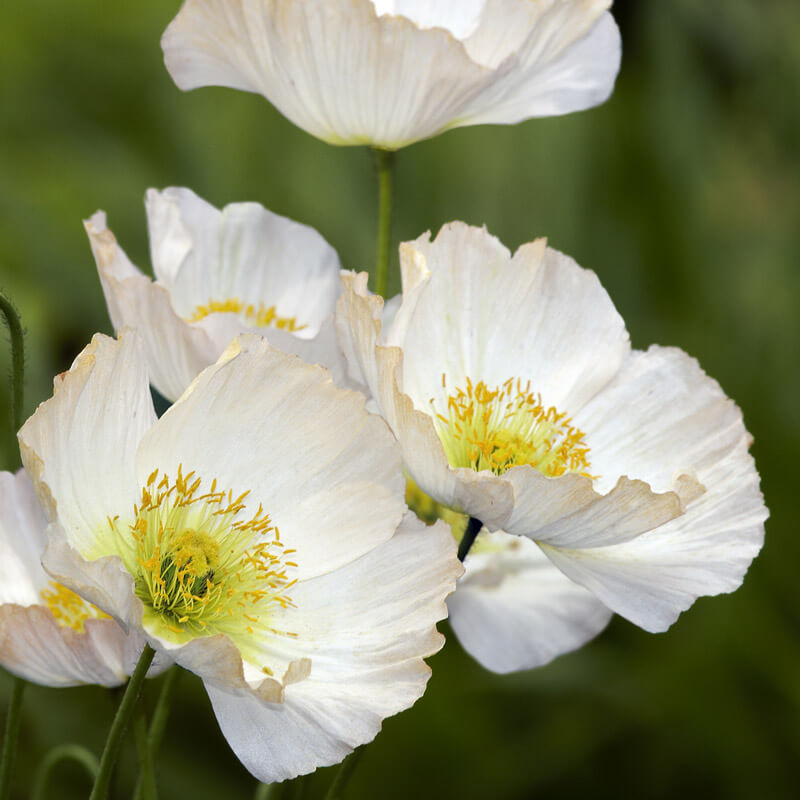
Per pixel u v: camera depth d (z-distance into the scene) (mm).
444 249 605
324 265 650
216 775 922
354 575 570
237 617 574
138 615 540
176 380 609
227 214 646
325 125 622
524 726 997
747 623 996
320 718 554
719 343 1153
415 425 562
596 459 609
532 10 610
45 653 562
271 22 601
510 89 623
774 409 1085
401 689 558
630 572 587
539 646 636
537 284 610
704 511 596
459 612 637
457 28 646
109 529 571
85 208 1179
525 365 612
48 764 626
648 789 984
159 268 640
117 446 568
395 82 606
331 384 566
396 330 581
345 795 911
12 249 1107
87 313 1127
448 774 942
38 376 963
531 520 573
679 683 994
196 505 580
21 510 595
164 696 597
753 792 981
